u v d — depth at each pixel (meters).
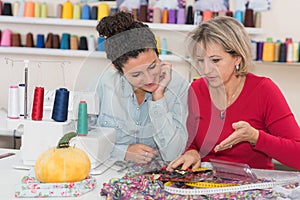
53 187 1.25
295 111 3.21
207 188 1.23
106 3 3.19
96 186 1.34
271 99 1.67
